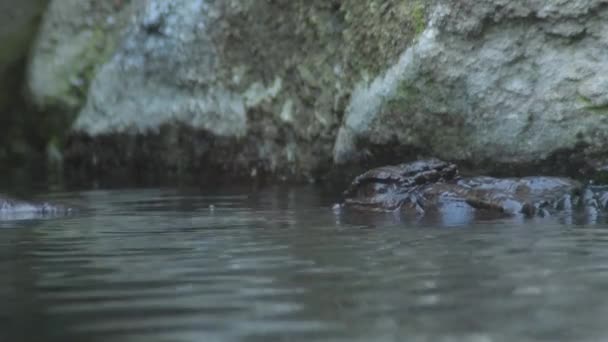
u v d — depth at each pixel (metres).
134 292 4.79
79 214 9.27
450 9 10.20
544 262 5.52
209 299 4.55
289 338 3.72
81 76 16.41
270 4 13.12
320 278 5.08
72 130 15.72
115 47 15.94
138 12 14.79
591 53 9.89
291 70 12.96
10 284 5.12
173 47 14.20
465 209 8.87
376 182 9.59
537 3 9.98
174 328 3.93
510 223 7.78
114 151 15.25
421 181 9.51
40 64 16.89
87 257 6.15
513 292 4.57
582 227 7.41
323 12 12.43
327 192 11.23
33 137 17.23
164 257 6.07
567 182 9.24
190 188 12.52
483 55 10.23
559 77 10.02
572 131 9.98
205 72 13.98
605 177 9.86
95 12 16.52
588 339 3.56
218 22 13.72
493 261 5.59
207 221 8.37
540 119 10.12
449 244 6.44
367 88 11.30
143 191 12.20
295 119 12.91
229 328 3.91
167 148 14.59
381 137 11.03
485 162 10.42
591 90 9.84
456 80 10.30
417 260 5.68
